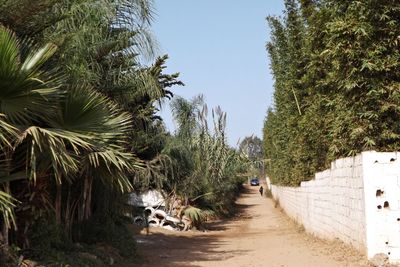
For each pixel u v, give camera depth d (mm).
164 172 21922
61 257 8305
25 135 6578
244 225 26750
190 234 21297
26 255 7883
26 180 7793
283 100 23406
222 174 30750
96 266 9172
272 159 38594
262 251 13750
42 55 7023
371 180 9453
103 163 8383
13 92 6660
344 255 10797
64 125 7699
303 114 18375
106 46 10430
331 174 13547
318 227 15938
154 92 13031
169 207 23484
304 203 19531
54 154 6699
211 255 13297
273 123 32656
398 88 9617
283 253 12781
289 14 19016
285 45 22469
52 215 9102
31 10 7434
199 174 25688
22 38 7867
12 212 6566
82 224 11086
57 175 6891
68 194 10398
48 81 7074
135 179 19125
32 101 6840
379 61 9602
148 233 19422
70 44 9117
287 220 26188
